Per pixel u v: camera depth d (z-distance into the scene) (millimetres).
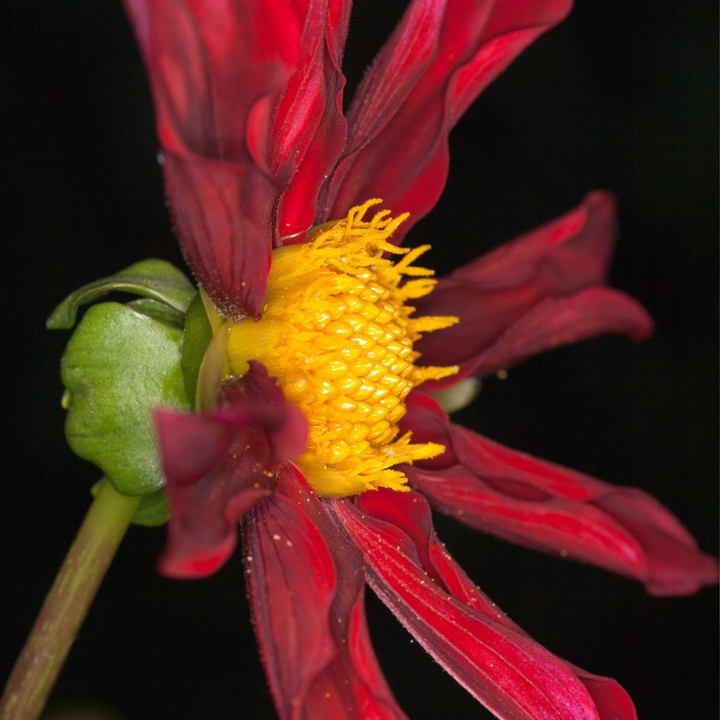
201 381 316
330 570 314
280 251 323
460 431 343
